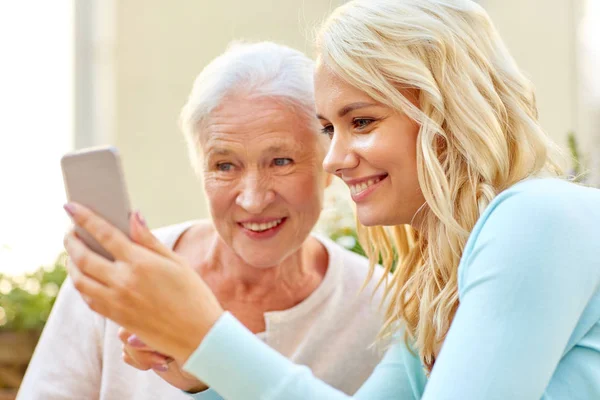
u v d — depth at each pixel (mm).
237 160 2086
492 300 1391
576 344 1461
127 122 5000
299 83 2086
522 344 1360
